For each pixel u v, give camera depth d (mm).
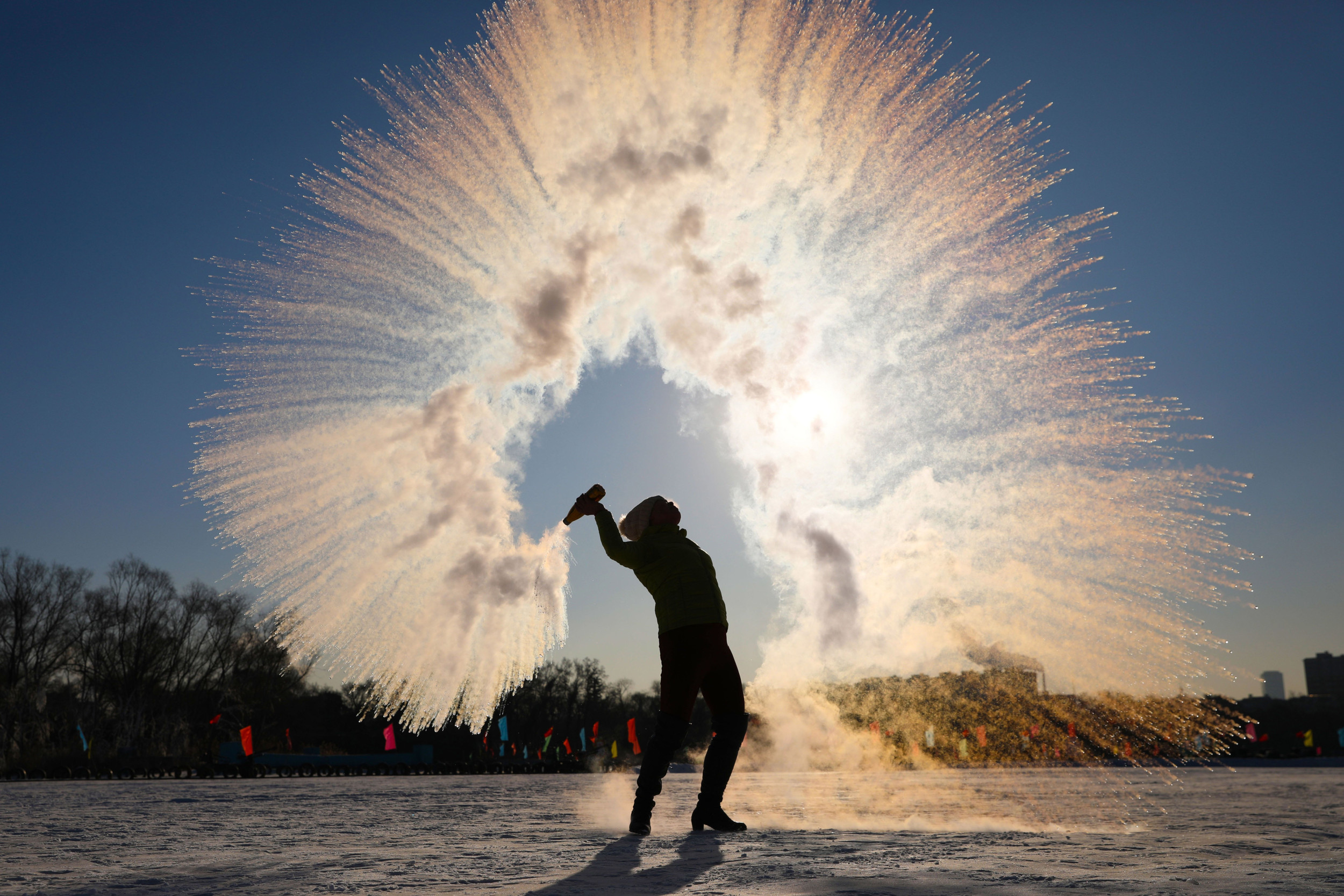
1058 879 3027
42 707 46844
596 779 20625
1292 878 3068
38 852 4418
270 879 3270
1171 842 4469
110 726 50031
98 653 50344
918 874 3191
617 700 80562
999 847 4168
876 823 5902
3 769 37969
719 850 4082
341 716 65062
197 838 5137
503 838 4863
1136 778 18141
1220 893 2703
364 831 5500
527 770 41906
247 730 32719
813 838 4703
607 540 5715
